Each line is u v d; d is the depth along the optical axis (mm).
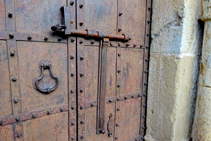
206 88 1184
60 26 832
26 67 847
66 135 1040
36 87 888
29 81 864
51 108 950
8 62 791
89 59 1069
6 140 819
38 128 922
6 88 799
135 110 1417
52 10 895
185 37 1167
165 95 1289
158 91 1348
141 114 1468
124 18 1206
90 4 1025
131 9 1240
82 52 1028
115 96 1244
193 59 1274
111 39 1151
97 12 1062
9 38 778
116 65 1213
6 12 761
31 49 852
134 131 1444
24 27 819
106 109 1207
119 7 1166
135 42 1306
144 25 1349
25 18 818
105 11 1100
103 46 1094
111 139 1282
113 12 1141
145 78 1437
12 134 835
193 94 1343
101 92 1140
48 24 888
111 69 1189
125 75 1286
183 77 1219
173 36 1200
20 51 820
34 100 891
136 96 1390
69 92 1011
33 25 843
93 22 1052
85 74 1065
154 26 1346
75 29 972
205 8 1146
